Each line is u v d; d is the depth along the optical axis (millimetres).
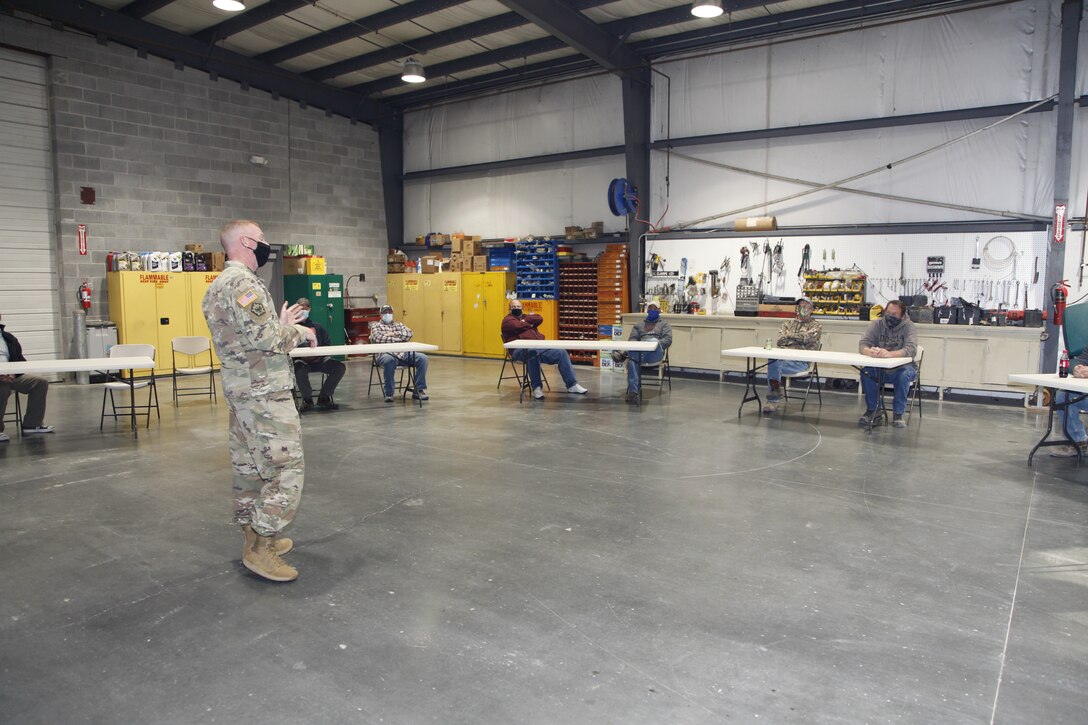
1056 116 7941
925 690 2389
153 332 10172
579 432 6461
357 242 13633
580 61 11422
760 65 9820
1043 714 2258
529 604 3025
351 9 9672
